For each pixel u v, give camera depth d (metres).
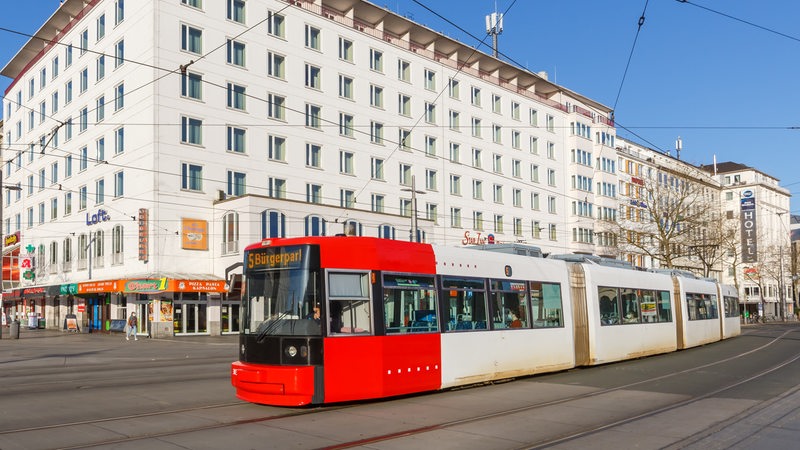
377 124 50.53
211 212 41.06
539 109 64.88
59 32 51.50
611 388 14.62
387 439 9.20
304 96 45.88
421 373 12.87
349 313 11.84
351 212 44.81
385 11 51.19
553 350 16.92
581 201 66.75
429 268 13.50
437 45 56.75
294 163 44.97
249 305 12.09
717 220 53.75
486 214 58.12
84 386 15.11
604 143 69.75
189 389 14.45
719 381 16.02
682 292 26.86
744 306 86.44
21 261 56.25
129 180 40.78
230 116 42.06
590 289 19.22
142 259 38.81
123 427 9.96
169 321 39.69
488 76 60.19
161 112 39.06
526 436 9.46
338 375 11.48
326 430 9.79
